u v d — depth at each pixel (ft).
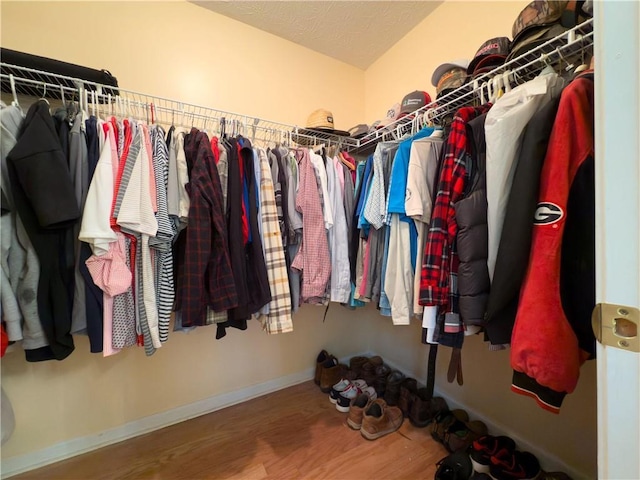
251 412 5.09
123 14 4.29
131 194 2.84
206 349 5.05
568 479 3.29
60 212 2.47
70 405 4.02
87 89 3.52
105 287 2.74
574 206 1.95
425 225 3.30
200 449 4.20
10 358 3.64
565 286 1.98
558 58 2.66
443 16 5.05
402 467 3.88
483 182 2.56
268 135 5.60
